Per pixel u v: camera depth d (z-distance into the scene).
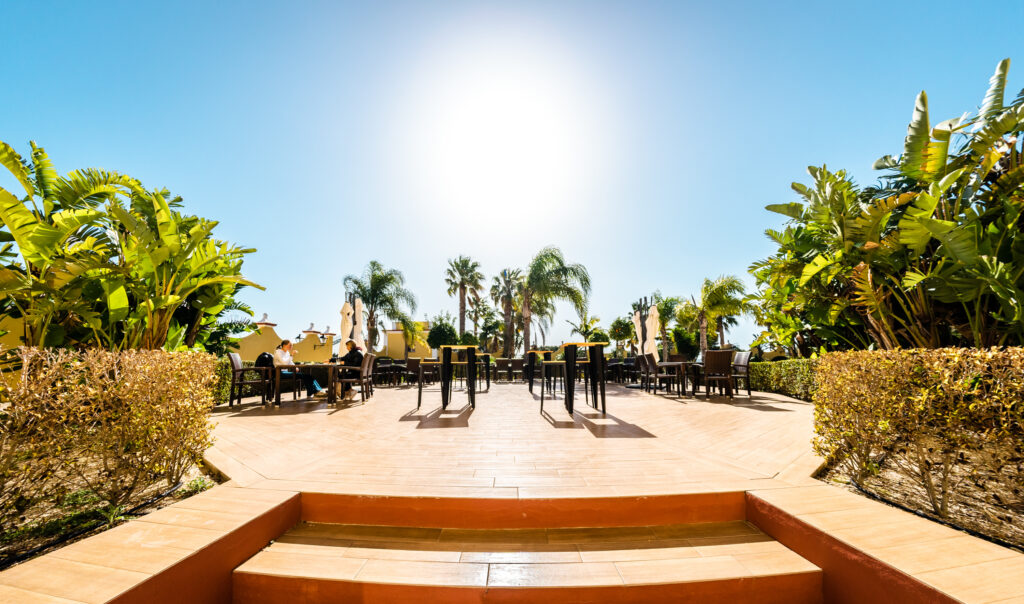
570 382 5.37
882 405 2.22
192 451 2.64
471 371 6.23
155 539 1.66
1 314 5.52
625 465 2.84
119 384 2.17
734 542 2.02
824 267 6.63
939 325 6.12
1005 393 1.75
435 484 2.43
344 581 1.67
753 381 9.11
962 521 1.92
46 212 5.46
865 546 1.56
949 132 5.07
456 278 29.11
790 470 2.68
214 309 7.20
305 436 3.94
